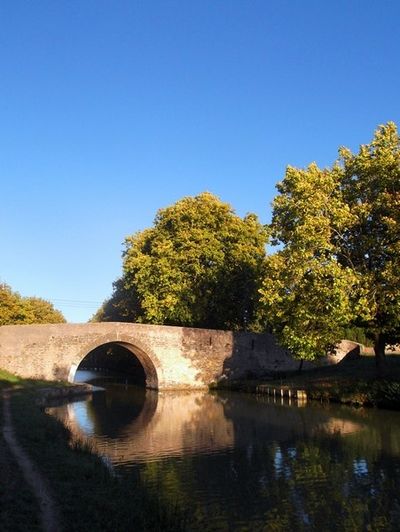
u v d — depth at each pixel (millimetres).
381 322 31359
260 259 51406
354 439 23109
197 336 48250
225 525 12938
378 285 29547
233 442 22672
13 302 70250
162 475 17281
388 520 13461
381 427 25984
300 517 13586
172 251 48438
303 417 29656
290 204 32438
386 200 29500
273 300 32406
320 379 42094
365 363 46781
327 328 31922
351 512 13969
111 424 27547
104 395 42344
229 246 50094
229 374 49188
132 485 14992
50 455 15930
